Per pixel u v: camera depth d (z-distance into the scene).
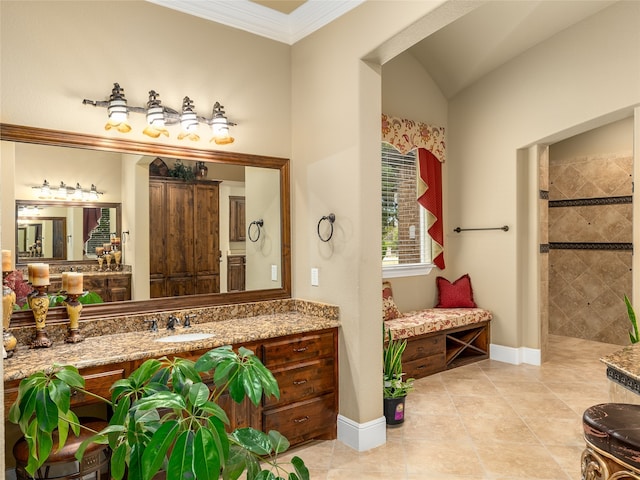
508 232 4.63
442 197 5.10
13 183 2.32
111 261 2.61
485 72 4.74
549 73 4.26
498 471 2.51
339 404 2.93
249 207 3.14
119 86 2.54
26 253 2.35
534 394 3.72
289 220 3.32
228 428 2.45
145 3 2.71
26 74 2.34
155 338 2.48
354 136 2.80
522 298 4.64
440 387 3.91
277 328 2.69
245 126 3.11
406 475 2.47
